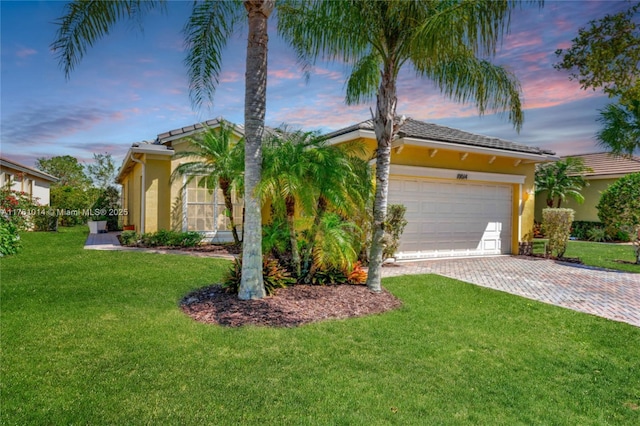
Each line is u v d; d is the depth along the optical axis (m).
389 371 4.12
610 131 14.15
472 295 7.76
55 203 27.17
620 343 5.24
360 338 5.03
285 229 8.60
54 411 3.17
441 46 6.41
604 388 3.97
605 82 8.02
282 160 6.99
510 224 14.83
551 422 3.30
